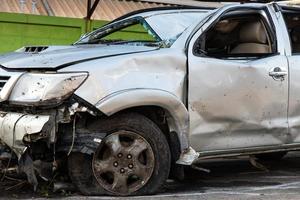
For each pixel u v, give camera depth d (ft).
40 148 17.85
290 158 30.89
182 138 19.53
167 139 19.80
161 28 21.18
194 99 19.66
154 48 19.74
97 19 41.04
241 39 22.89
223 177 24.56
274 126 21.49
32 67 18.20
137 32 26.63
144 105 18.61
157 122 19.62
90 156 18.28
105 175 18.71
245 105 20.72
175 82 19.24
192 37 20.22
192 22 20.89
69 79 17.53
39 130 17.04
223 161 29.58
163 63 19.17
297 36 23.59
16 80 18.04
